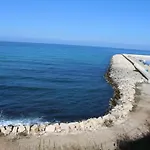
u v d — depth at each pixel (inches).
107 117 751.7
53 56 4611.2
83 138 591.5
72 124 675.4
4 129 627.2
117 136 605.9
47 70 2491.4
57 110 1041.5
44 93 1373.0
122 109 842.2
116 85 1515.7
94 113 1018.1
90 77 2096.5
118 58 3385.8
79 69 2714.1
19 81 1729.8
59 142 568.4
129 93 1119.0
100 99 1257.4
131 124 695.1
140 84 1371.8
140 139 582.2
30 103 1138.0
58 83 1733.5
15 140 572.4
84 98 1277.1
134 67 2348.7
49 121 895.7
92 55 5659.5
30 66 2765.7
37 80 1824.6
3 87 1475.1
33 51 5925.2
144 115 780.6
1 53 4530.0
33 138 585.9
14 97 1242.0
